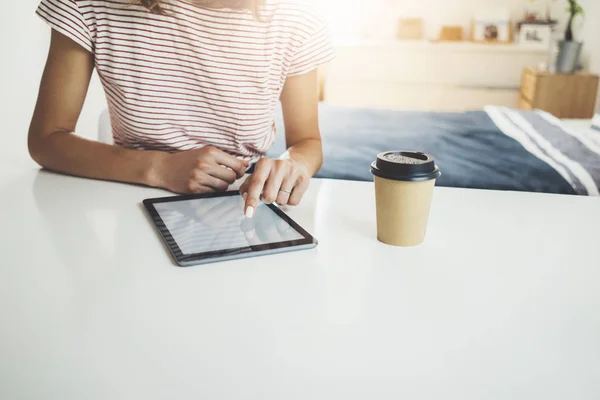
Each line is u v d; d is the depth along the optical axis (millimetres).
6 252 724
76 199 936
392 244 776
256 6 989
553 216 918
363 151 1959
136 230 813
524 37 4359
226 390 475
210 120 1130
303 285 658
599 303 634
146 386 478
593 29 4055
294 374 497
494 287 665
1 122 1992
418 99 4453
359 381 489
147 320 579
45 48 2285
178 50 1038
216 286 652
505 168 1753
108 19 1007
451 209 935
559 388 484
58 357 514
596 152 1988
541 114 2693
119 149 1054
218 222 830
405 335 560
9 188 980
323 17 1124
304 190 914
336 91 4488
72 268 688
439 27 4641
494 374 502
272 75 1111
